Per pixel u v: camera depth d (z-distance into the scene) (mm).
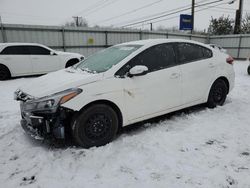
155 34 18266
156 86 3395
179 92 3730
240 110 4336
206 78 4141
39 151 2875
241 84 7172
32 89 2994
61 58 10047
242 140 3078
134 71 3045
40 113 2740
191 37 21219
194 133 3318
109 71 3047
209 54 4293
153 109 3439
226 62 4535
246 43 20016
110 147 2938
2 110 4734
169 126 3607
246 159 2604
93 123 2908
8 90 6859
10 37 11977
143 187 2156
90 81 2859
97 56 3920
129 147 2939
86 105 2838
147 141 3090
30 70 9305
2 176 2402
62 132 2777
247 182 2191
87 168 2496
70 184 2236
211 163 2533
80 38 14508
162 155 2725
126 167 2498
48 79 3236
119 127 3207
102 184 2221
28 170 2496
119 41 16328
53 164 2586
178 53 3785
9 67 8758
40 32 12859
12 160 2707
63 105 2643
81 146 2895
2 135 3410
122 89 3064
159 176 2322
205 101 4270
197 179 2254
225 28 27734
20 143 3119
